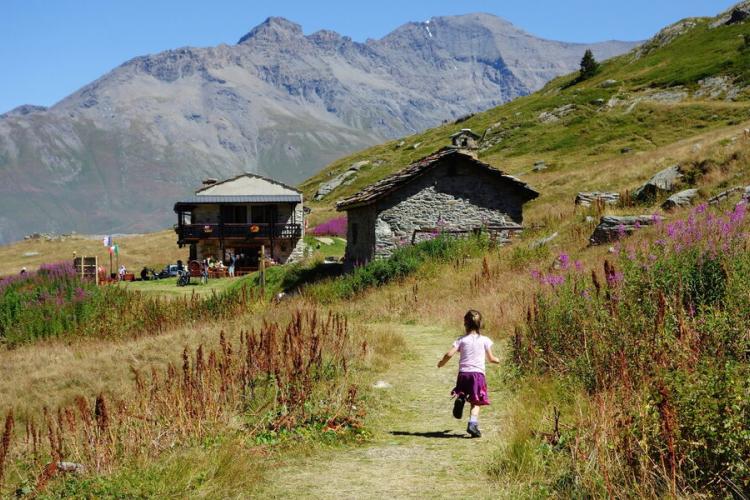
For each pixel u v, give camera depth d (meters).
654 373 7.24
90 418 8.67
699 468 5.55
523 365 11.34
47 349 21.39
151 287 48.75
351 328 16.73
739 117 78.88
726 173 29.11
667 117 85.62
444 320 20.03
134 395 11.64
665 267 10.79
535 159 84.00
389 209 34.44
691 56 107.25
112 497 6.59
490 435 8.90
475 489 6.58
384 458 8.01
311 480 7.13
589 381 8.99
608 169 56.59
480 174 34.97
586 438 6.52
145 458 7.43
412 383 12.48
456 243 31.34
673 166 32.16
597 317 10.13
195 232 61.19
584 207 37.44
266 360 11.00
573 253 24.77
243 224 61.38
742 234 12.23
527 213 48.59
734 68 93.31
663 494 5.36
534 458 6.80
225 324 19.97
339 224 74.81
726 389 5.71
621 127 87.38
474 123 119.12
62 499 6.88
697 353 7.00
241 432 8.61
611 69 123.19
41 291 27.86
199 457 7.27
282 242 62.31
